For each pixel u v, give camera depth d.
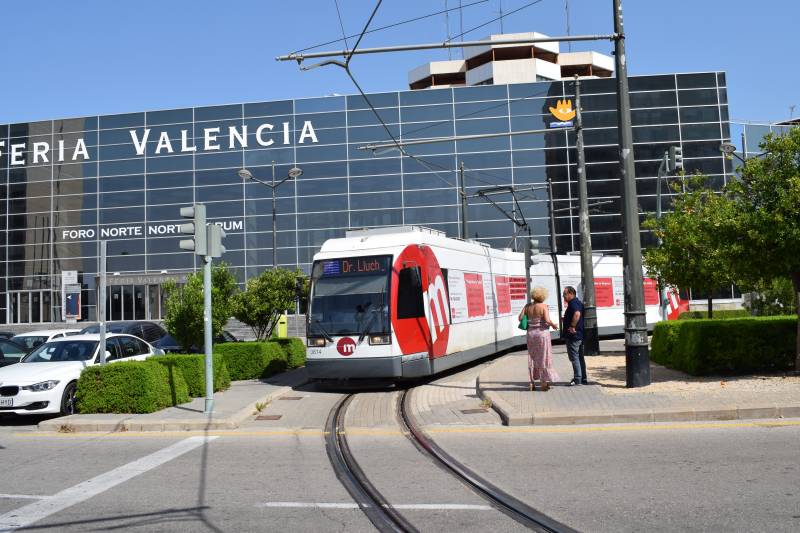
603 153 47.22
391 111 48.75
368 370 14.98
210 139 50.03
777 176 12.85
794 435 8.55
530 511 5.89
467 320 18.55
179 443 9.95
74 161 51.09
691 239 18.56
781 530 5.17
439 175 47.94
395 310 15.21
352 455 8.68
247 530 5.63
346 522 5.80
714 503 5.91
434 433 10.01
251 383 17.39
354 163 48.72
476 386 14.37
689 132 47.06
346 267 15.82
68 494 7.01
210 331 12.09
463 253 19.12
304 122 49.38
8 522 6.02
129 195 50.47
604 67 72.06
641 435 9.03
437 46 13.39
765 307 28.31
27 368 13.42
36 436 10.95
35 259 50.81
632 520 5.55
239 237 49.16
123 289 49.50
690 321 15.20
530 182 47.31
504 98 47.97
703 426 9.37
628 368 12.64
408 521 5.75
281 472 7.84
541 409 10.63
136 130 50.78
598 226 46.97
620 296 29.97
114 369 12.29
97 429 11.21
